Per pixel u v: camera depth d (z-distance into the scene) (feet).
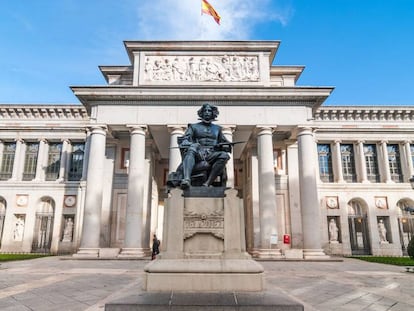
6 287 40.34
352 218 137.18
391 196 136.56
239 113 103.35
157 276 26.63
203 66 111.04
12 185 136.77
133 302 22.45
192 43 111.86
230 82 109.60
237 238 28.43
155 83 109.19
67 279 48.16
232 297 24.17
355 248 133.59
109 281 45.62
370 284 44.52
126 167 120.88
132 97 102.83
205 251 28.30
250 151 120.78
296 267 71.05
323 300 32.55
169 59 111.75
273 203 98.58
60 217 132.67
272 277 52.06
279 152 123.54
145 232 112.37
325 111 141.28
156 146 123.85
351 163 143.95
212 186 32.09
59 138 142.92
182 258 27.68
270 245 95.50
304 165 101.65
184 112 102.68
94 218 97.25
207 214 29.07
